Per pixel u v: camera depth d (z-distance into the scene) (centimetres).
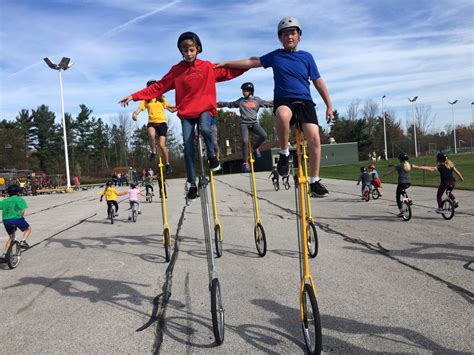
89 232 1298
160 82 475
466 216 1183
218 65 461
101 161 8512
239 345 444
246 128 818
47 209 2139
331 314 513
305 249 399
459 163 3934
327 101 429
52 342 473
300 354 420
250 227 1229
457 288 583
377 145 8394
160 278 720
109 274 763
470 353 400
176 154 8162
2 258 841
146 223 1446
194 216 1541
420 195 1795
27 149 7625
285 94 408
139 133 8356
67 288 686
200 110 453
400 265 719
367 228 1102
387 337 442
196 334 479
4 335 500
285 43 421
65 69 3969
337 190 2344
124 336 481
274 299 582
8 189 901
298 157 397
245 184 3341
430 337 437
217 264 794
